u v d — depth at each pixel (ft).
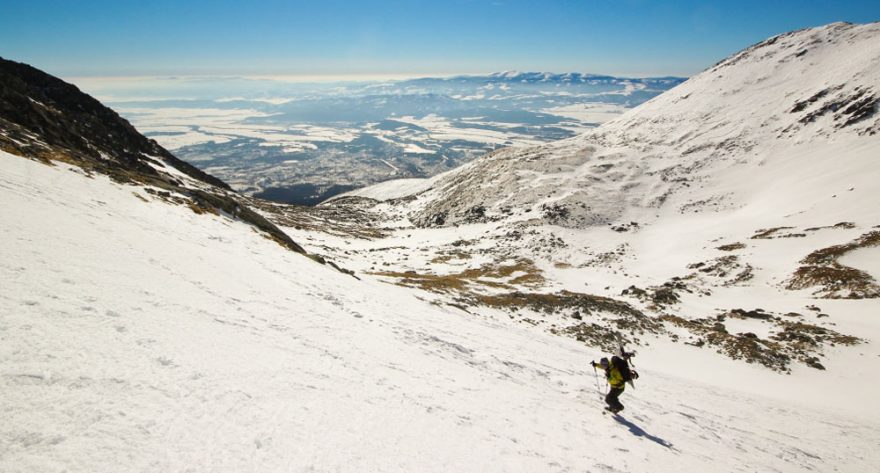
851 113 363.35
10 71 208.13
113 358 19.79
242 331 30.50
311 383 25.57
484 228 326.03
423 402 29.25
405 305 71.97
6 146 70.74
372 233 340.39
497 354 55.72
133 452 14.61
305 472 16.90
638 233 289.53
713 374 102.37
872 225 202.18
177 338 24.54
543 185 381.60
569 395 46.78
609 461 29.58
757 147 387.34
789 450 50.42
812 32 572.92
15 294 21.97
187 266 43.65
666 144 450.30
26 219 36.68
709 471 33.73
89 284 27.35
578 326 118.32
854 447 59.21
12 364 16.48
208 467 15.25
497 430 28.96
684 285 184.75
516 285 186.19
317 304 48.98
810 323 134.00
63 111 192.44
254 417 19.51
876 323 127.95
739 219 277.44
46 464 12.71
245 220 108.17
